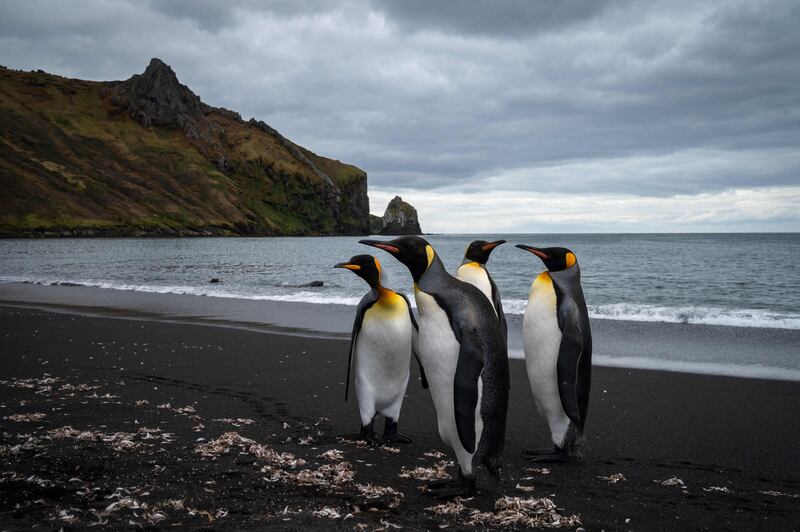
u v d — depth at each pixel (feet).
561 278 17.78
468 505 13.94
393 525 12.29
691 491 15.25
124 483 14.43
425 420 22.39
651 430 20.89
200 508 12.94
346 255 214.90
